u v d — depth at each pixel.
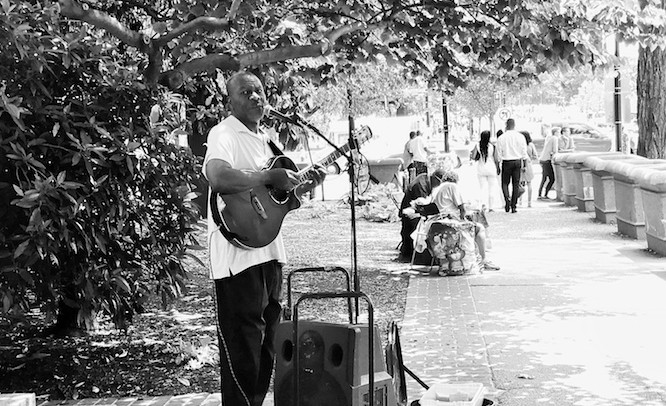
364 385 5.12
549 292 10.90
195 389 7.32
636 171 14.23
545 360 7.80
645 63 17.80
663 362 7.62
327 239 17.52
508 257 13.95
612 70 9.82
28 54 6.86
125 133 7.46
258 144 6.10
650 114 17.88
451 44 10.39
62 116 7.17
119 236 7.71
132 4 9.44
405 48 10.62
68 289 8.12
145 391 7.32
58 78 7.55
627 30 9.33
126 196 7.54
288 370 5.35
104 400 7.14
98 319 9.95
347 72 11.52
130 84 7.71
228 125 6.00
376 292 11.40
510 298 10.64
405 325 9.34
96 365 8.09
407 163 26.09
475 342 8.51
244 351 6.00
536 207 22.39
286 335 5.38
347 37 10.44
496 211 21.55
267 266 6.12
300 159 23.84
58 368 7.99
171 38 7.93
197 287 12.11
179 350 8.28
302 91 11.27
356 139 6.36
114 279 7.54
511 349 8.21
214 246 6.00
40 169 7.06
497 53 10.21
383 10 9.75
